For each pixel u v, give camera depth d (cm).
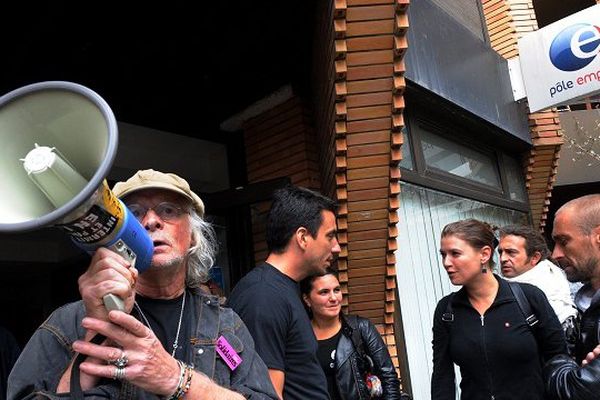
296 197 200
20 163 88
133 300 98
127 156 429
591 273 192
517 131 593
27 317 601
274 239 198
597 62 545
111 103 419
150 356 98
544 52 581
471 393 239
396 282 409
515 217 636
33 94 88
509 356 229
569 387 169
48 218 75
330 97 326
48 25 334
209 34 377
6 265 546
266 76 426
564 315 287
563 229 196
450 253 246
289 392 172
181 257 131
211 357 128
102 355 96
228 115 466
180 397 101
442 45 467
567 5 1205
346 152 322
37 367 110
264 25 377
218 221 437
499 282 246
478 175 564
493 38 648
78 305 120
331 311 262
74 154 90
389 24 298
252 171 447
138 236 97
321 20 330
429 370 424
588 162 1019
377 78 309
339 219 337
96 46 367
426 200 466
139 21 352
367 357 266
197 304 138
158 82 416
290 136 425
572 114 1034
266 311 170
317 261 199
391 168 331
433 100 448
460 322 246
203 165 488
